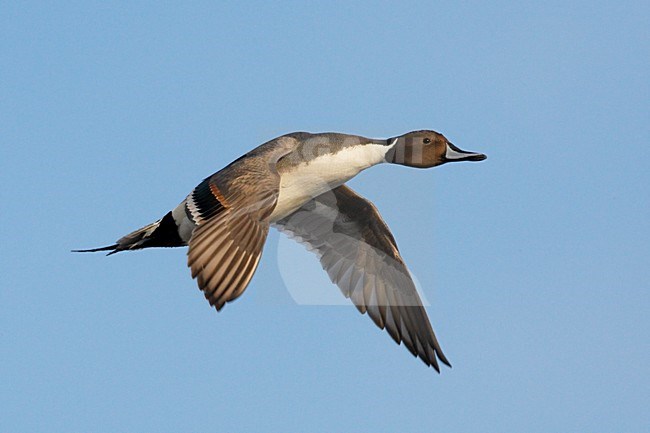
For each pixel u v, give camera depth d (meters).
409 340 13.30
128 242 12.76
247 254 10.36
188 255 10.30
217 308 10.02
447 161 13.11
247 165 11.38
